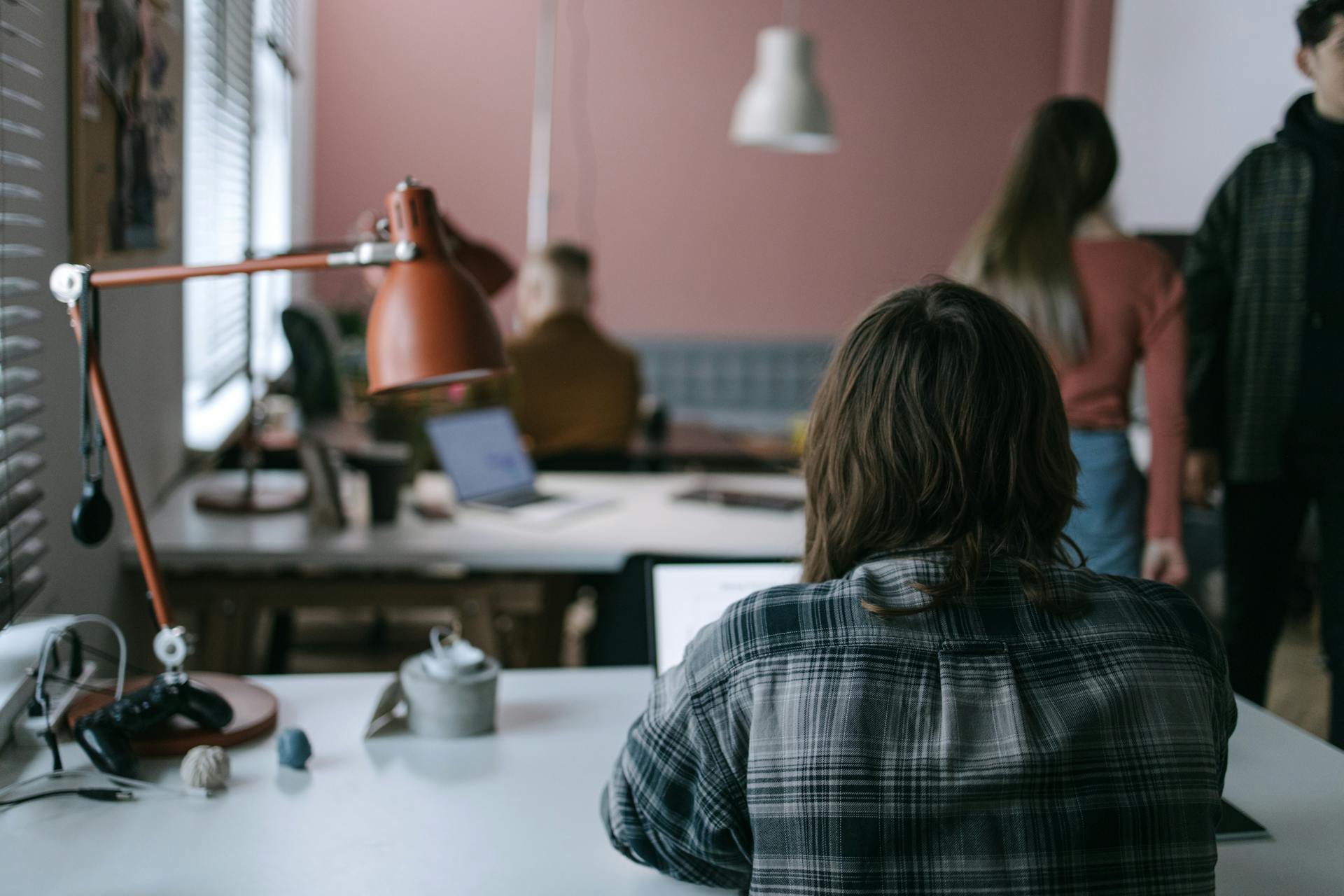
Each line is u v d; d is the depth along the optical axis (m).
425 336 1.17
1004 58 6.33
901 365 0.92
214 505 2.49
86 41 1.74
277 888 1.05
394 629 3.81
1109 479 2.14
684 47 6.18
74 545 1.81
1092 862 0.84
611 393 3.45
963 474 0.90
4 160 1.42
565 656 3.60
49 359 1.67
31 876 1.05
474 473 2.67
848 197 6.39
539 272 3.48
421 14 5.97
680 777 0.94
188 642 1.41
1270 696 2.66
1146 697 0.87
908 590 0.90
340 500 2.39
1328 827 1.21
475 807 1.22
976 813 0.84
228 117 3.36
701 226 6.34
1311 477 2.15
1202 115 4.94
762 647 0.90
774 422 6.32
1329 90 2.06
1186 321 2.27
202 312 3.44
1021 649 0.88
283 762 1.29
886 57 6.30
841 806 0.84
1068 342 2.10
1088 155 2.12
